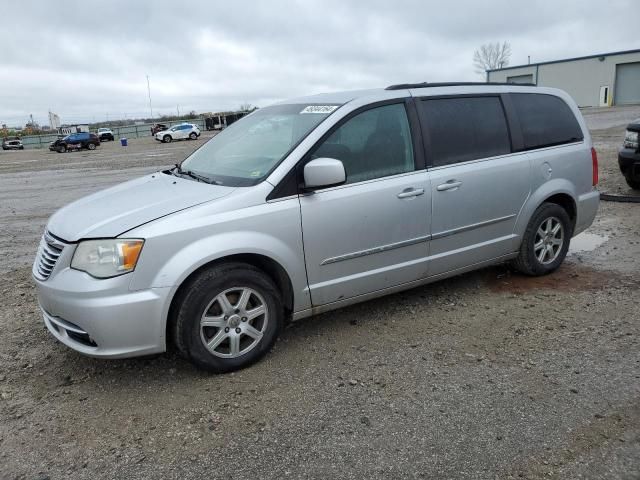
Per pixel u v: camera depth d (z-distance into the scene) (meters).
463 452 2.82
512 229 4.98
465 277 5.46
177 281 3.36
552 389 3.37
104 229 3.37
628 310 4.50
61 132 67.75
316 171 3.64
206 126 67.44
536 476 2.63
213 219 3.48
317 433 3.02
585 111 43.06
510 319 4.43
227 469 2.76
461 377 3.55
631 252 6.09
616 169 11.95
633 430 2.95
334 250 3.93
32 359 3.99
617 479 2.59
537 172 5.04
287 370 3.71
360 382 3.53
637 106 47.41
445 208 4.43
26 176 19.28
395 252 4.24
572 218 5.54
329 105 4.20
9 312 4.93
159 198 3.75
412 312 4.62
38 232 8.52
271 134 4.26
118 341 3.31
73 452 2.93
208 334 3.60
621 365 3.62
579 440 2.88
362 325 4.39
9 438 3.06
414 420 3.10
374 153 4.12
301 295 3.88
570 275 5.43
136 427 3.13
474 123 4.70
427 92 4.50
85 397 3.46
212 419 3.18
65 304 3.34
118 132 75.25
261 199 3.65
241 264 3.61
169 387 3.54
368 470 2.71
